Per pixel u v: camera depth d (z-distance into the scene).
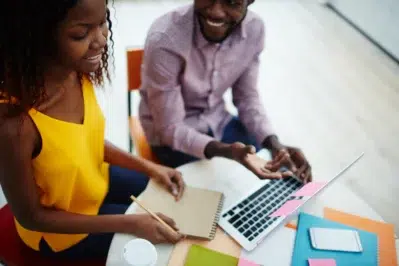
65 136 0.97
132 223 1.03
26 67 0.82
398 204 2.05
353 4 3.29
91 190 1.14
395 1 2.85
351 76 2.84
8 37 0.77
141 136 1.61
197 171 1.22
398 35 2.90
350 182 2.14
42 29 0.78
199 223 1.05
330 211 1.12
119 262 0.97
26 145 0.91
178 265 0.97
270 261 0.99
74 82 1.02
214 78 1.45
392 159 2.28
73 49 0.83
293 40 3.13
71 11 0.76
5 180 0.94
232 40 1.37
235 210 1.09
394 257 1.02
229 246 1.02
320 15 3.45
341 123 2.49
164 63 1.32
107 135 2.22
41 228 1.04
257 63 1.54
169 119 1.41
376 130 2.46
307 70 2.86
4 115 0.87
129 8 3.20
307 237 1.05
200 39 1.32
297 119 2.49
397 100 2.68
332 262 0.99
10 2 0.73
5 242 1.18
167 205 1.10
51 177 0.99
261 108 1.56
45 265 1.16
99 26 0.85
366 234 1.07
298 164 1.31
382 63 2.98
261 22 1.41
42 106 0.93
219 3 1.20
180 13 1.30
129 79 1.54
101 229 1.04
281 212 1.02
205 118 1.57
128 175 1.35
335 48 3.09
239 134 1.63
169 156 1.54
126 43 2.84
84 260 1.18
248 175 1.22
